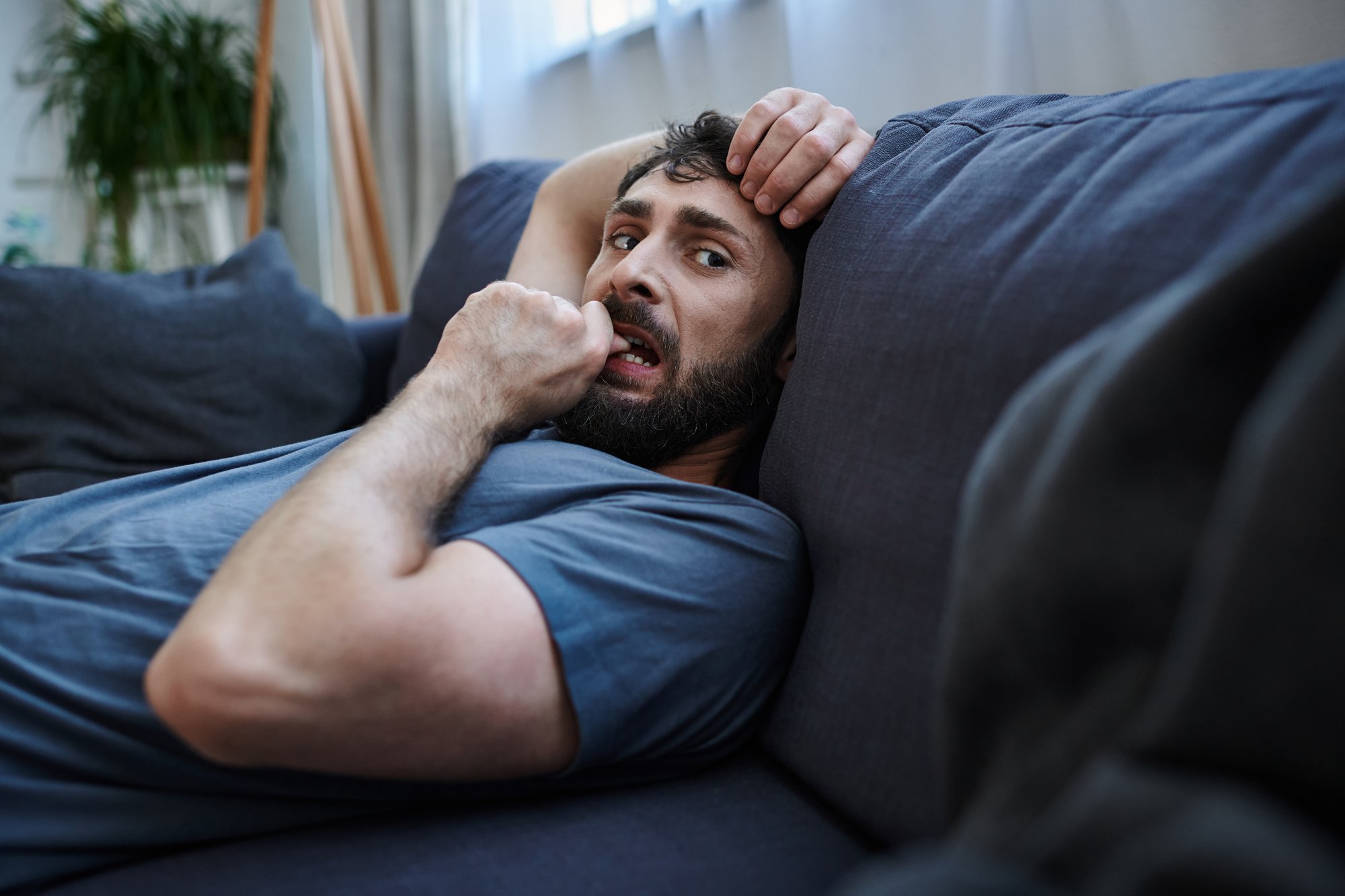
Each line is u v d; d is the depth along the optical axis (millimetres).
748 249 955
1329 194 356
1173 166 609
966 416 643
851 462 732
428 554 685
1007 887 313
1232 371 381
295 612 576
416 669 583
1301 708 304
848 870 606
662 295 943
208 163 3059
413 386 825
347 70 2279
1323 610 302
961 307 668
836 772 670
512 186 1641
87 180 3109
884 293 749
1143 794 319
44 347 1470
